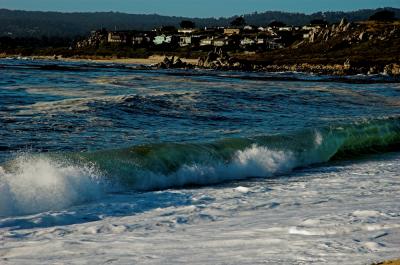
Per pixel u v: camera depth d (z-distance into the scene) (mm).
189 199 11461
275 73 122875
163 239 7430
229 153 16344
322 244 6250
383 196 10977
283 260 5664
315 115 30266
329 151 20109
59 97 31781
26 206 10242
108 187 12359
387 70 127438
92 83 46906
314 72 131500
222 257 6039
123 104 27891
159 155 14617
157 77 66875
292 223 7938
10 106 26266
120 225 8656
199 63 157250
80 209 10344
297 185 13570
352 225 7273
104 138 19156
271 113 29781
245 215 9352
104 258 6305
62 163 12797
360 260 5430
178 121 24609
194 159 15195
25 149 16562
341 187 12797
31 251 6883
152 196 11891
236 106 31422
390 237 6449
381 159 19984
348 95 44906
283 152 17969
